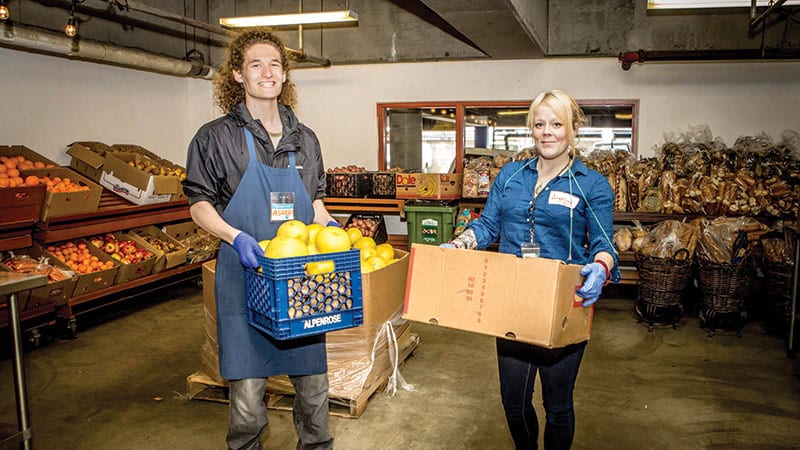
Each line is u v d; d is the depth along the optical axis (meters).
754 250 4.82
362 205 6.59
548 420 1.99
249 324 1.96
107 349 4.19
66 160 5.66
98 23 5.93
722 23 6.21
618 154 5.93
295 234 1.90
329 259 1.76
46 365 3.87
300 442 2.18
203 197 1.95
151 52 6.35
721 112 6.31
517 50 6.10
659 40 6.36
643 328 4.70
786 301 4.45
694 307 5.23
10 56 5.08
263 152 2.01
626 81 6.51
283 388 3.09
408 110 7.38
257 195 1.98
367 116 7.27
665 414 3.13
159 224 5.92
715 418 3.08
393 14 6.97
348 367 3.08
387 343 3.33
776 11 6.04
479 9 4.38
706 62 6.28
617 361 3.95
